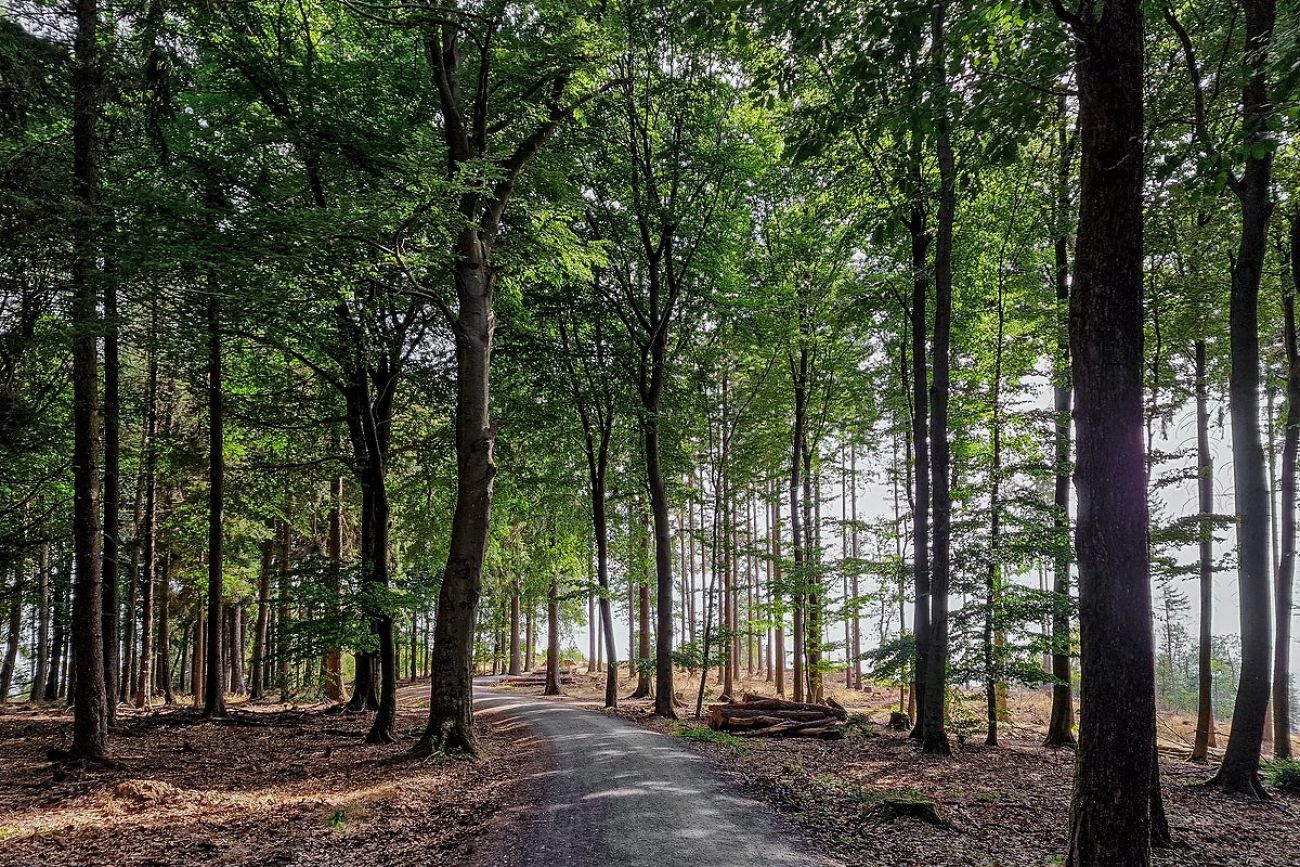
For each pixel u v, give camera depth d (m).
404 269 11.84
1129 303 5.68
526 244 14.39
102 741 11.34
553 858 6.84
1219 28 9.73
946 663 14.05
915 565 15.53
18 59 8.81
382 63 15.48
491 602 30.09
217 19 12.05
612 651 21.89
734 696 27.19
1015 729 20.41
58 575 24.30
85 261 9.94
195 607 29.55
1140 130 5.65
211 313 11.96
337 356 15.64
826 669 20.80
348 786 10.25
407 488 22.42
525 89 14.63
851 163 15.09
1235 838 8.69
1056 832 8.15
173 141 13.07
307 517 25.91
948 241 14.22
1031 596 13.78
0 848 7.43
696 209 20.47
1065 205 14.93
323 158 13.67
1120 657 5.50
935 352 14.30
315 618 15.01
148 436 19.38
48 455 13.98
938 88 6.86
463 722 12.39
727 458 26.19
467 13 12.13
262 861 7.02
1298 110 5.07
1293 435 14.89
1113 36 5.64
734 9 7.48
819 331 21.56
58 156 9.94
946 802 9.62
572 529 25.72
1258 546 11.51
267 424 18.78
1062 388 16.39
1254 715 11.42
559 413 21.03
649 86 18.09
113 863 7.01
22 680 31.06
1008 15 7.12
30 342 10.00
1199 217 12.93
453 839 7.59
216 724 16.77
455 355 19.53
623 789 9.49
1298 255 12.48
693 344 23.78
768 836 7.49
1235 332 11.70
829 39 7.06
